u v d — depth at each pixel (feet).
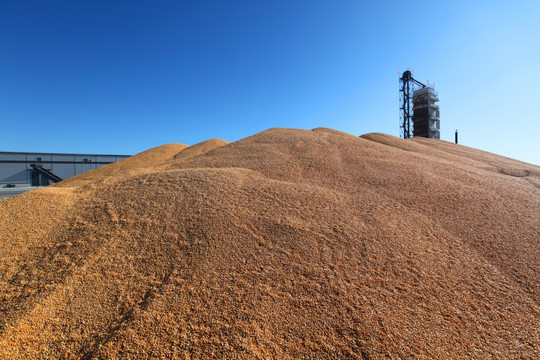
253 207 19.63
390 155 36.06
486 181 28.86
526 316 11.97
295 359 9.95
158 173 27.27
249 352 10.11
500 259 15.69
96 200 21.71
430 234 17.75
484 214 20.76
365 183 25.70
